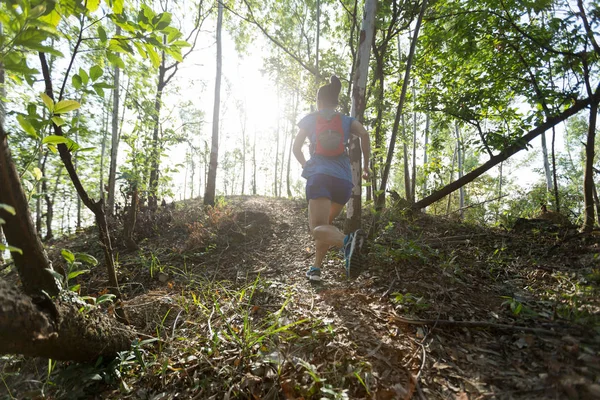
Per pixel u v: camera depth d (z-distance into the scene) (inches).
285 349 79.7
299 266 145.9
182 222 239.1
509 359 70.1
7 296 52.8
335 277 125.1
